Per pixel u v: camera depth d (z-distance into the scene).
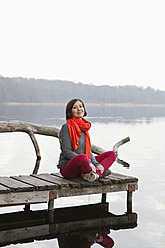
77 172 4.85
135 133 16.59
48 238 3.77
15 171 7.58
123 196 5.68
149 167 8.23
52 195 4.47
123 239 3.74
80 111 5.06
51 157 9.78
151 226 4.18
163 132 17.27
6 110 44.06
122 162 8.97
